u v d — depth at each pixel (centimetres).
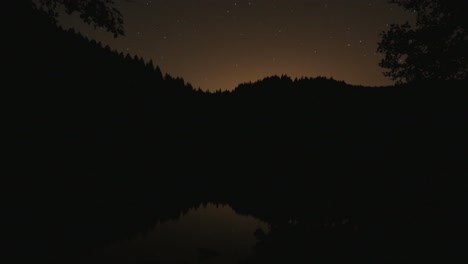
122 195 2720
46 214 1641
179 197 3144
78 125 4350
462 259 673
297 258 929
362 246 852
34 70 3191
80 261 1166
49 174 2255
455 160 1048
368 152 1647
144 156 5669
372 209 1070
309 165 3428
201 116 11556
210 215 2264
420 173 1105
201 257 1256
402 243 800
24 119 2481
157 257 1252
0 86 1938
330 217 1177
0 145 2005
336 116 5378
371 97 3603
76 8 877
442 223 830
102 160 3891
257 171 5138
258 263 1012
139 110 8569
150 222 1955
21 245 1205
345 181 1543
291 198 2220
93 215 1875
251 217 2098
